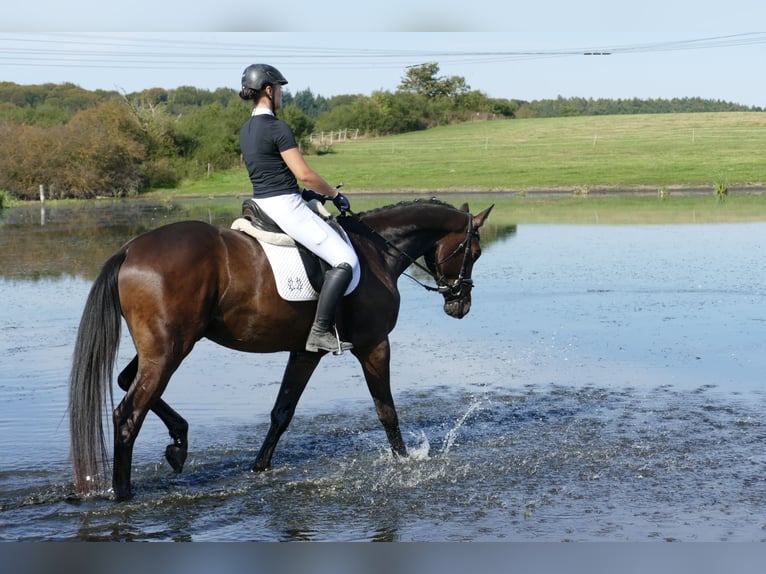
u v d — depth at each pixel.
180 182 50.25
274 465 6.40
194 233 5.58
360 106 84.38
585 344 10.19
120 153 45.53
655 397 8.05
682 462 6.30
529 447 6.73
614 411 7.65
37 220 29.22
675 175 42.78
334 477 6.12
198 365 9.48
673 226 22.88
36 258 18.36
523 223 24.53
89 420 5.43
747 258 16.59
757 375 8.71
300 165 5.69
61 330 11.16
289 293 5.72
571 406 7.83
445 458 6.51
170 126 54.25
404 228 6.60
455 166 51.03
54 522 5.30
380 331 6.27
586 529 5.17
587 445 6.74
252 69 5.79
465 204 7.04
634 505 5.52
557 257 17.38
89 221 28.39
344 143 72.06
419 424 7.40
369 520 5.34
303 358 6.23
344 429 7.28
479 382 8.70
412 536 5.10
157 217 29.64
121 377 5.93
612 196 35.88
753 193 35.81
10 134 45.25
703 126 72.06
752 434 6.93
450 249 6.84
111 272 5.45
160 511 5.48
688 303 12.42
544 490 5.81
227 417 7.56
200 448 6.76
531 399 8.08
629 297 12.98
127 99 54.56
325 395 8.31
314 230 5.77
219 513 5.46
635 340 10.30
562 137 68.50
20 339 10.64
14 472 6.15
